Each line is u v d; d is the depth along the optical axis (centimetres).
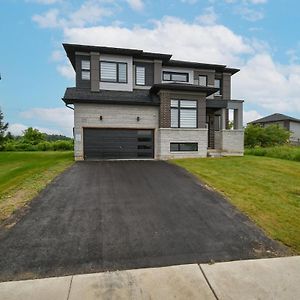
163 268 398
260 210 652
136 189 859
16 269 391
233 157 1717
